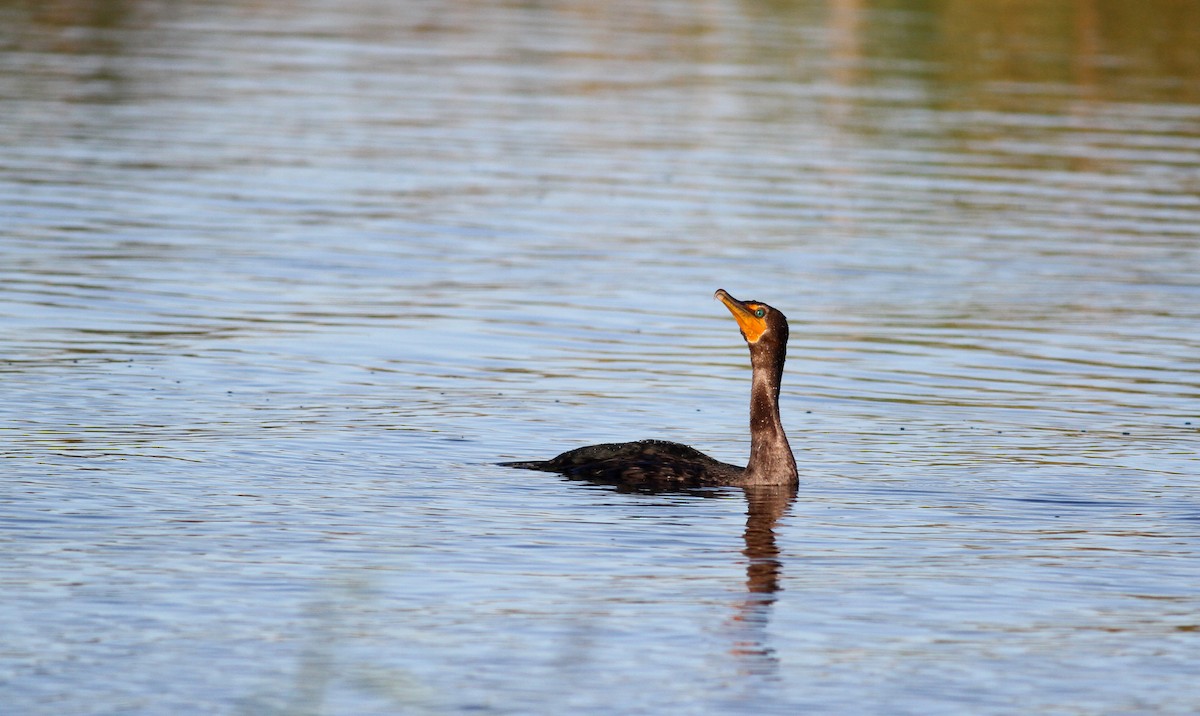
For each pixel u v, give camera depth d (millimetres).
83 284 21484
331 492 14156
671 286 22656
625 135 32188
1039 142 32156
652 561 12812
